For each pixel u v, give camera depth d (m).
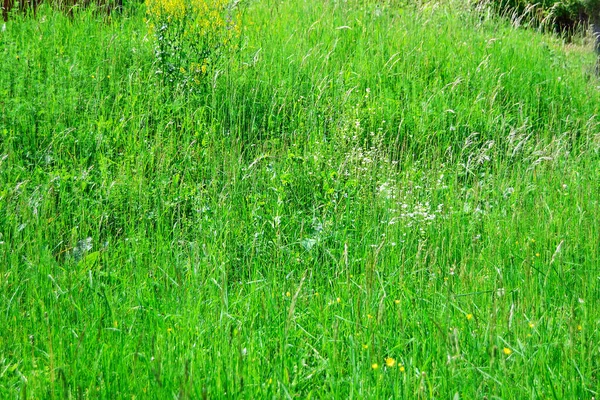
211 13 7.72
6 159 5.52
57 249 4.82
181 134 6.42
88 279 4.23
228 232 4.90
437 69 8.48
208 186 5.48
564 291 4.19
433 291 4.18
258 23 9.12
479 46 9.45
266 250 4.91
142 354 3.39
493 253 4.77
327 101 7.27
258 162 5.93
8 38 7.62
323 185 5.74
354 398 3.24
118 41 7.87
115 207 5.15
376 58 8.38
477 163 6.21
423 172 6.02
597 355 3.52
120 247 4.74
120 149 6.13
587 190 5.82
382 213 5.36
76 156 5.98
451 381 3.26
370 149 6.65
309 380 3.42
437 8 11.06
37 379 3.16
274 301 4.09
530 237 5.00
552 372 3.36
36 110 6.35
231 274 4.64
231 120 6.57
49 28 8.16
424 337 3.71
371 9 10.30
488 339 3.56
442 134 7.13
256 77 7.41
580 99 8.66
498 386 3.26
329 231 5.09
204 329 3.66
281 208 5.26
